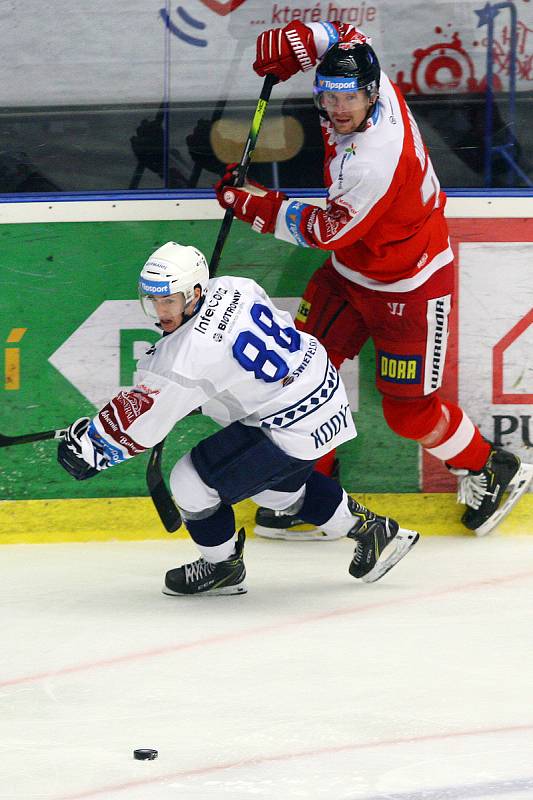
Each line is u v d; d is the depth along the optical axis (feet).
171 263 44.19
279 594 50.06
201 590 49.62
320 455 47.37
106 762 34.24
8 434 57.11
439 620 46.62
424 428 54.49
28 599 49.65
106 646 44.27
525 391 57.26
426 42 56.65
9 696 39.55
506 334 56.90
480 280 56.70
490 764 34.01
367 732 36.32
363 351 57.00
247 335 45.27
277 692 39.68
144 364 45.50
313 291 55.16
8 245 56.08
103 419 45.39
